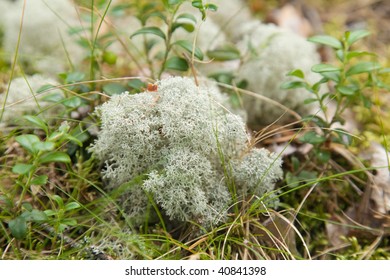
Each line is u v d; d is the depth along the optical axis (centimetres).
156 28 57
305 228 57
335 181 59
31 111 58
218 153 55
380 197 57
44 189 56
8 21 65
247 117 62
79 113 59
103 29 71
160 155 54
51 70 63
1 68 64
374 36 74
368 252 55
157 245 54
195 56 58
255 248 54
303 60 62
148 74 65
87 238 53
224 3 68
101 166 57
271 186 55
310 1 82
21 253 53
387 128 63
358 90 57
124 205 55
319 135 58
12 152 57
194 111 54
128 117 54
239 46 66
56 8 65
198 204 53
